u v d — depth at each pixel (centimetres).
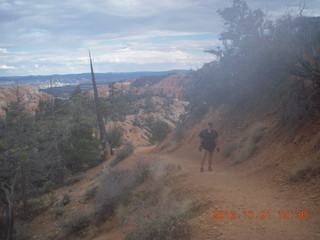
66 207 1559
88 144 2412
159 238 513
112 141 2864
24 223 1528
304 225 450
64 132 2397
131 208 955
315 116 820
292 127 880
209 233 471
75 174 2303
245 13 1470
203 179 870
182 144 1828
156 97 16450
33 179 1881
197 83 1891
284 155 798
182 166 1188
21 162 1565
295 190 600
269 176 743
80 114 2819
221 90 1653
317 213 479
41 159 1898
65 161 2258
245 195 640
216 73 1672
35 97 10762
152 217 568
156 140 3189
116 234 838
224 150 1177
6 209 1413
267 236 428
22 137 1784
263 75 1202
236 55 1459
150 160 1291
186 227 511
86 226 1144
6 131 1759
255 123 1192
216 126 1552
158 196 900
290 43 966
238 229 464
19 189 1730
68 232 1163
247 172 869
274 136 959
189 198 714
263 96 1291
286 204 545
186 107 2188
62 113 3622
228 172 945
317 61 857
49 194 1939
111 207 1088
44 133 2288
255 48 1261
